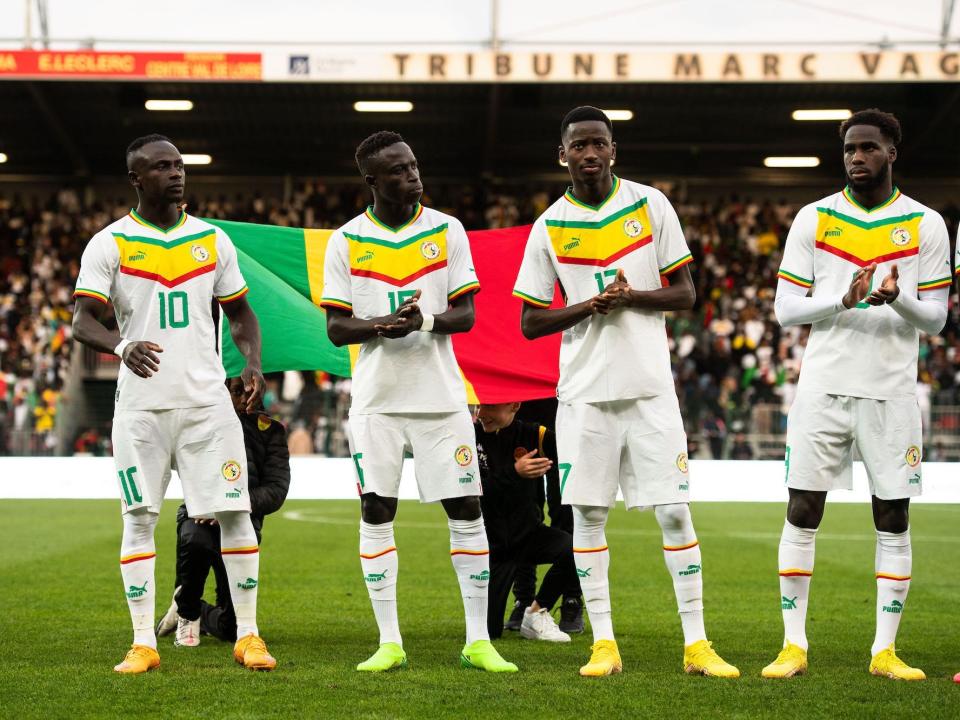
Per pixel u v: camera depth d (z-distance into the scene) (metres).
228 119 26.38
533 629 6.29
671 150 28.33
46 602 7.28
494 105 24.47
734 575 8.84
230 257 5.49
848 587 8.23
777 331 25.06
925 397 20.48
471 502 5.29
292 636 6.21
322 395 21.33
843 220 5.21
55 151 28.23
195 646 5.89
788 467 5.20
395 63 21.95
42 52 21.78
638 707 4.39
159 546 10.71
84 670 5.12
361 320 5.23
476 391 7.52
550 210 5.29
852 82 21.56
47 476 19.06
